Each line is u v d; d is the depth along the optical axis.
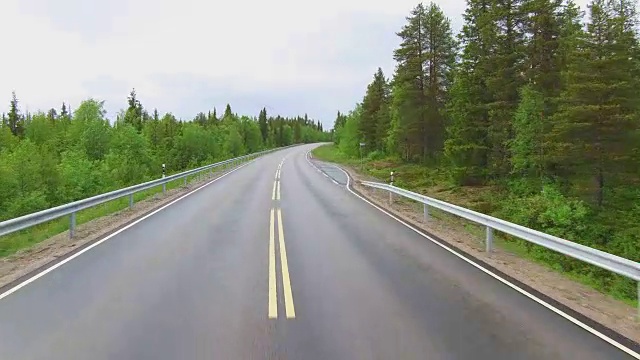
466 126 32.84
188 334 5.04
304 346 4.74
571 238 20.33
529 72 29.11
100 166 41.47
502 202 25.81
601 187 25.22
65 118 85.81
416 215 16.06
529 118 27.36
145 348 4.68
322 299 6.32
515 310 6.09
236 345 4.75
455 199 28.23
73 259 8.70
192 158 73.00
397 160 53.84
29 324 5.36
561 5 29.06
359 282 7.24
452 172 33.72
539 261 10.27
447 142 33.94
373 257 9.09
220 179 30.61
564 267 13.35
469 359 4.52
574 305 6.41
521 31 30.03
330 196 21.02
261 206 16.89
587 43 24.81
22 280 7.25
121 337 4.96
